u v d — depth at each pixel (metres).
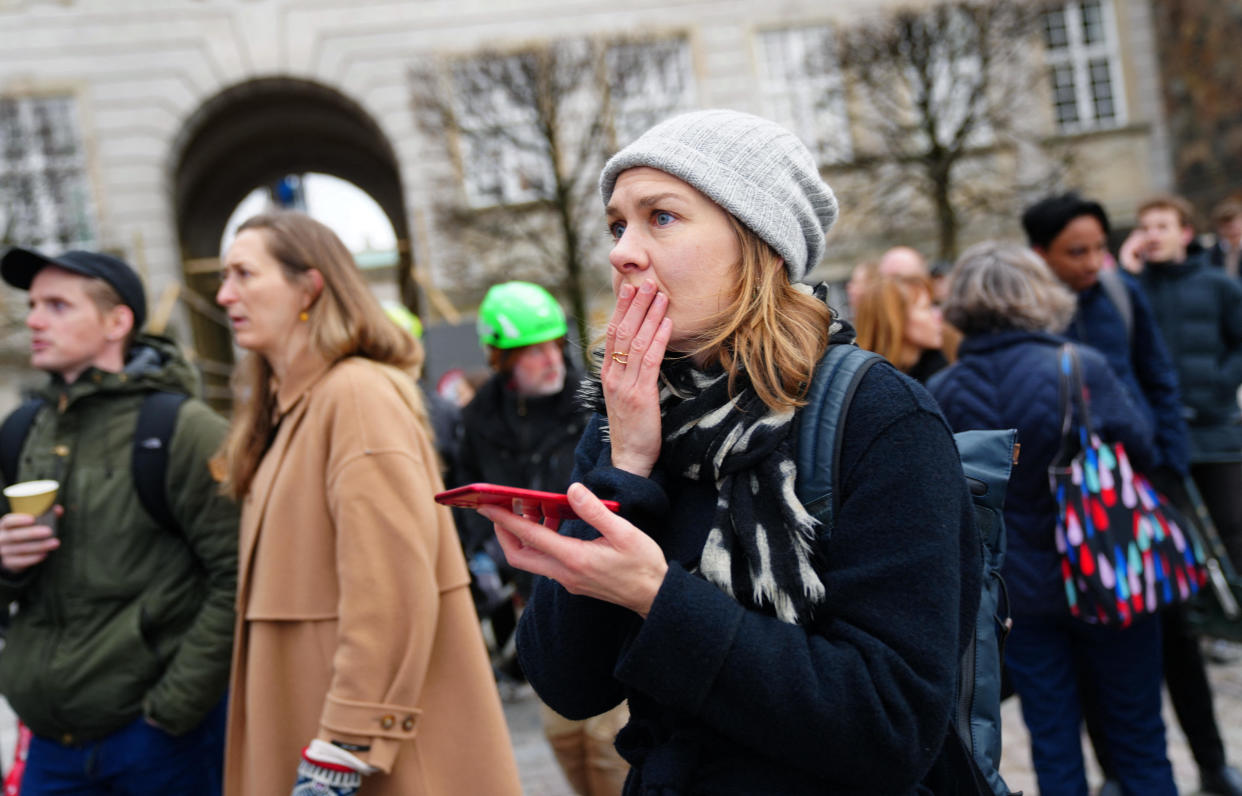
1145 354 3.91
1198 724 3.27
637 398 1.25
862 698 1.10
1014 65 14.24
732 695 1.11
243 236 2.17
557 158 13.68
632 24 16.83
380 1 16.44
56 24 15.94
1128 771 2.68
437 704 2.02
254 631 2.00
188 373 2.51
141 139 16.09
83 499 2.32
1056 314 2.73
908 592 1.13
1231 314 4.71
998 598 1.48
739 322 1.23
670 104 14.26
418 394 2.16
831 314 1.30
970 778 1.29
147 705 2.24
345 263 2.18
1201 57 16.70
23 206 14.91
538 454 3.73
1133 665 2.67
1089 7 17.95
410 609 1.89
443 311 14.43
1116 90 17.95
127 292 2.46
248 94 16.86
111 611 2.30
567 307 14.18
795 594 1.15
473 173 14.11
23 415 2.55
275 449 2.09
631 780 1.32
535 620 1.41
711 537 1.19
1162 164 17.75
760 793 1.19
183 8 16.22
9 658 2.33
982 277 2.71
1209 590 3.29
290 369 2.11
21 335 14.46
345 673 1.84
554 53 13.77
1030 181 15.51
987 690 1.41
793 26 17.14
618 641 1.36
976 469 1.46
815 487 1.20
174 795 2.31
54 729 2.28
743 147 1.26
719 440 1.21
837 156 14.73
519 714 4.90
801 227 1.30
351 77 16.44
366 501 1.91
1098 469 2.55
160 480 2.30
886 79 13.91
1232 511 4.70
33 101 15.98
